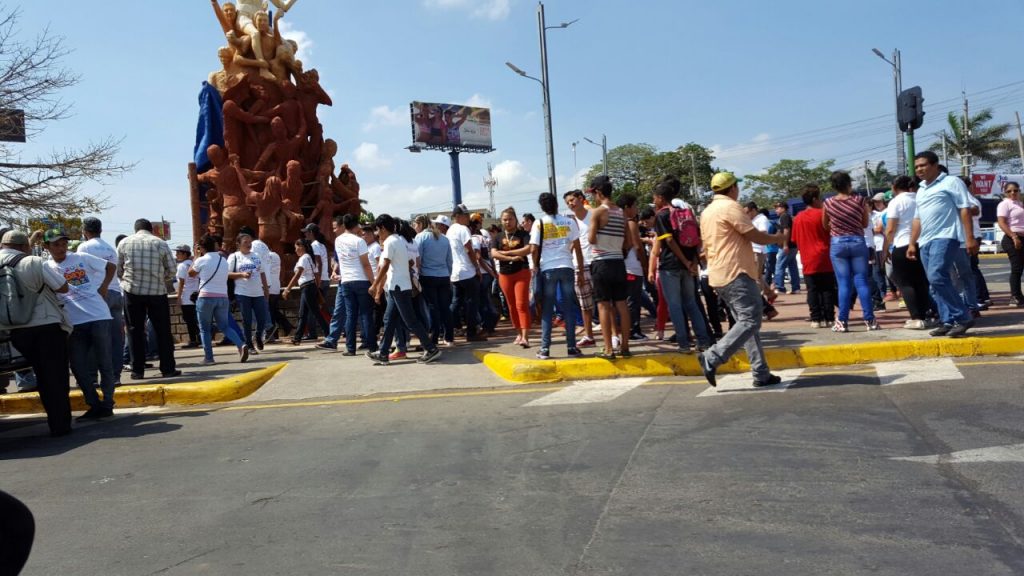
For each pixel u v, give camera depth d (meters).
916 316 8.77
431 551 3.52
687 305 8.09
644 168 70.62
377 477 4.77
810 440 4.91
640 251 9.81
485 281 11.99
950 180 7.76
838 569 3.07
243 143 16.83
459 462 4.99
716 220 6.52
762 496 3.96
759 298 6.51
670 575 3.12
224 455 5.65
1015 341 7.39
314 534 3.83
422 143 59.81
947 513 3.57
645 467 4.59
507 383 7.96
